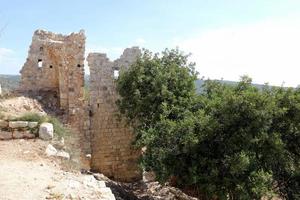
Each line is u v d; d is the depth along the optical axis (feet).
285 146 66.69
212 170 58.44
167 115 72.49
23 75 91.45
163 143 67.00
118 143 94.27
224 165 60.59
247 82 67.87
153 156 65.82
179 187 79.87
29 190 38.91
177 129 64.85
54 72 93.66
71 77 91.04
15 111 74.13
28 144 58.70
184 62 87.81
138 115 82.99
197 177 59.57
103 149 92.84
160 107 76.54
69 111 89.56
